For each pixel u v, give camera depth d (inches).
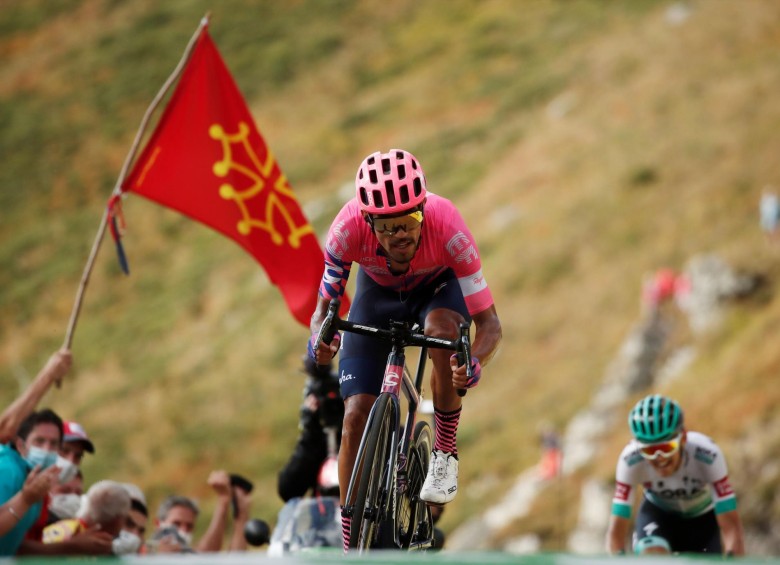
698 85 5265.8
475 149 5816.9
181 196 884.6
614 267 4119.1
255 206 888.9
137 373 4598.9
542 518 2753.4
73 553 574.9
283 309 4761.3
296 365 4284.0
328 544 717.3
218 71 888.3
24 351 5064.0
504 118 6008.9
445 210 577.9
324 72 7298.2
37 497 520.7
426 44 7352.4
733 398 2711.6
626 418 3105.3
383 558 288.4
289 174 6225.4
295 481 801.6
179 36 7824.8
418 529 612.1
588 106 5644.7
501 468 3221.0
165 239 5807.1
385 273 589.0
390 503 554.6
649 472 808.9
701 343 3213.6
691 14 6215.6
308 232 889.5
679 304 3496.6
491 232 4845.0
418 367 613.3
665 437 759.7
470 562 280.8
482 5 7672.2
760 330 2997.0
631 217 4370.1
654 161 4680.1
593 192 4707.2
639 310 3742.6
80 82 7485.2
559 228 4532.5
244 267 5324.8
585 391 3432.6
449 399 573.3
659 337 3388.3
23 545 567.2
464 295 586.6
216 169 887.1
